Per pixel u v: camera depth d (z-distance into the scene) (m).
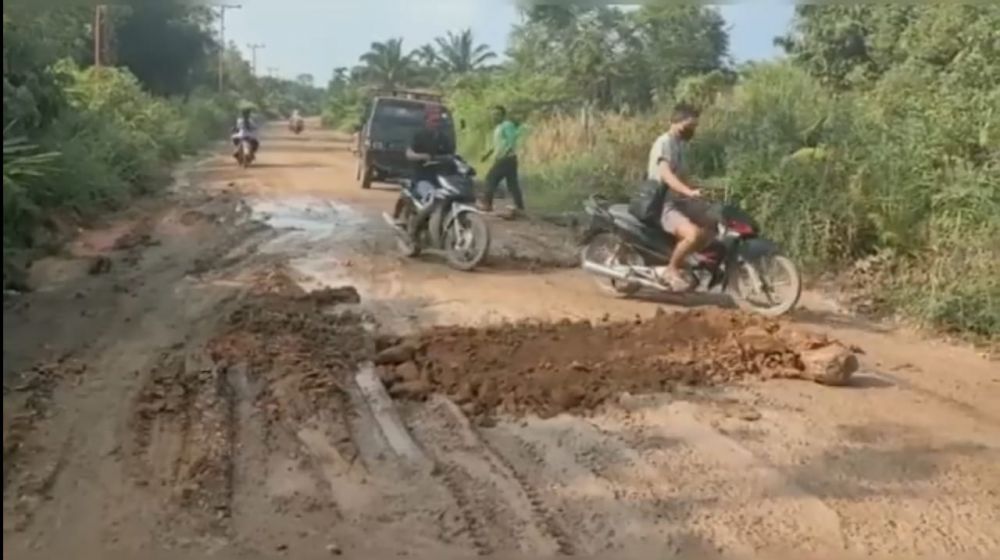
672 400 6.27
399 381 6.35
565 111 24.88
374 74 63.03
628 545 4.33
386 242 12.46
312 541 4.29
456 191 10.74
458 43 50.66
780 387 6.66
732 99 16.52
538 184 18.50
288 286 9.28
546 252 12.07
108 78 26.11
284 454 5.19
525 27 27.27
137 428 5.44
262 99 87.38
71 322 7.70
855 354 7.52
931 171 10.59
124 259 10.70
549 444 5.47
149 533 4.31
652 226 9.21
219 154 34.28
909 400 6.51
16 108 11.09
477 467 5.11
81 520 4.40
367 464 5.11
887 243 10.37
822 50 18.20
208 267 10.30
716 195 12.08
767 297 8.84
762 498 4.86
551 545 4.31
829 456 5.43
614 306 9.13
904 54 16.47
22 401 5.79
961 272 9.05
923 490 5.01
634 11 24.95
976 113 10.79
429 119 19.98
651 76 25.08
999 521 4.68
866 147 11.47
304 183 21.16
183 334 7.35
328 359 6.76
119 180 16.64
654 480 5.03
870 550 4.36
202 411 5.71
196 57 42.47
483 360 6.80
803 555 4.29
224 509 4.55
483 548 4.27
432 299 9.09
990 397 6.64
